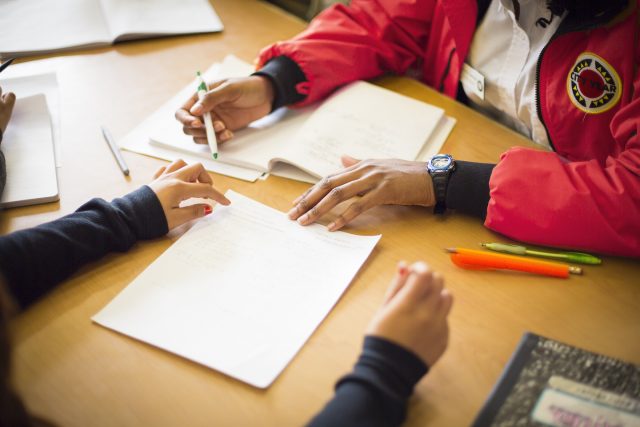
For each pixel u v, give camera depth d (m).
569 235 0.84
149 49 1.31
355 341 0.72
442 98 1.19
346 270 0.81
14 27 1.33
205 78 1.21
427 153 1.04
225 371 0.69
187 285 0.79
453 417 0.64
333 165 0.99
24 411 0.59
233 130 1.09
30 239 0.77
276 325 0.74
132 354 0.71
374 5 1.27
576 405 0.63
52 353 0.71
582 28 0.91
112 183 0.97
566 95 0.98
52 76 1.21
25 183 0.94
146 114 1.12
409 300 0.65
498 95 1.15
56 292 0.79
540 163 0.88
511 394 0.64
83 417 0.65
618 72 0.91
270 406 0.66
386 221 0.91
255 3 1.49
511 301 0.78
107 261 0.83
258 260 0.83
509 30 1.09
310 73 1.15
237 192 0.96
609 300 0.78
